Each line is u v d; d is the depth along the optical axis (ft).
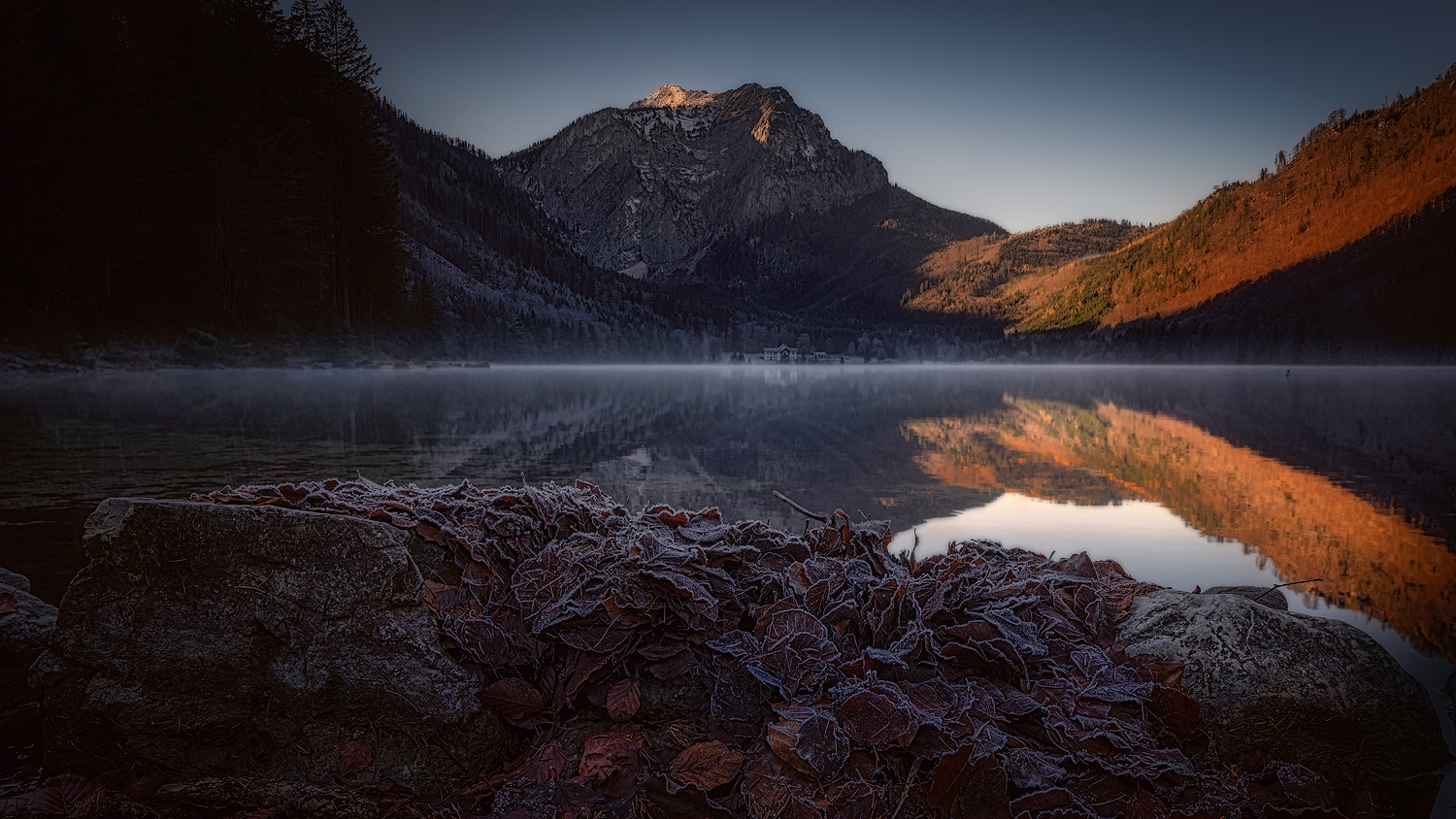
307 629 7.15
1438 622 13.71
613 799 6.50
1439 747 8.32
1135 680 8.13
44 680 7.40
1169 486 31.50
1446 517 24.85
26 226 141.69
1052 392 155.33
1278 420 76.13
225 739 7.21
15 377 108.47
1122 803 6.58
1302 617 8.95
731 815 6.37
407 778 6.88
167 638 7.27
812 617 7.94
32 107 143.95
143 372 131.85
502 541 8.61
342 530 7.23
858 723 6.74
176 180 160.86
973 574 9.37
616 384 169.58
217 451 35.68
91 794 6.99
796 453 40.93
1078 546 20.15
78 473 28.40
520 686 7.32
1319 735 7.90
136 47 205.05
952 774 6.24
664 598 7.80
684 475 31.86
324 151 196.95
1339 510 26.00
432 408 72.64
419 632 7.15
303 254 178.09
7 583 11.14
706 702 7.62
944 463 37.81
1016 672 7.93
